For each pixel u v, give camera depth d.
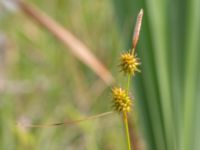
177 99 0.41
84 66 0.64
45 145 0.55
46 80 0.65
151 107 0.42
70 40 0.54
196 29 0.42
